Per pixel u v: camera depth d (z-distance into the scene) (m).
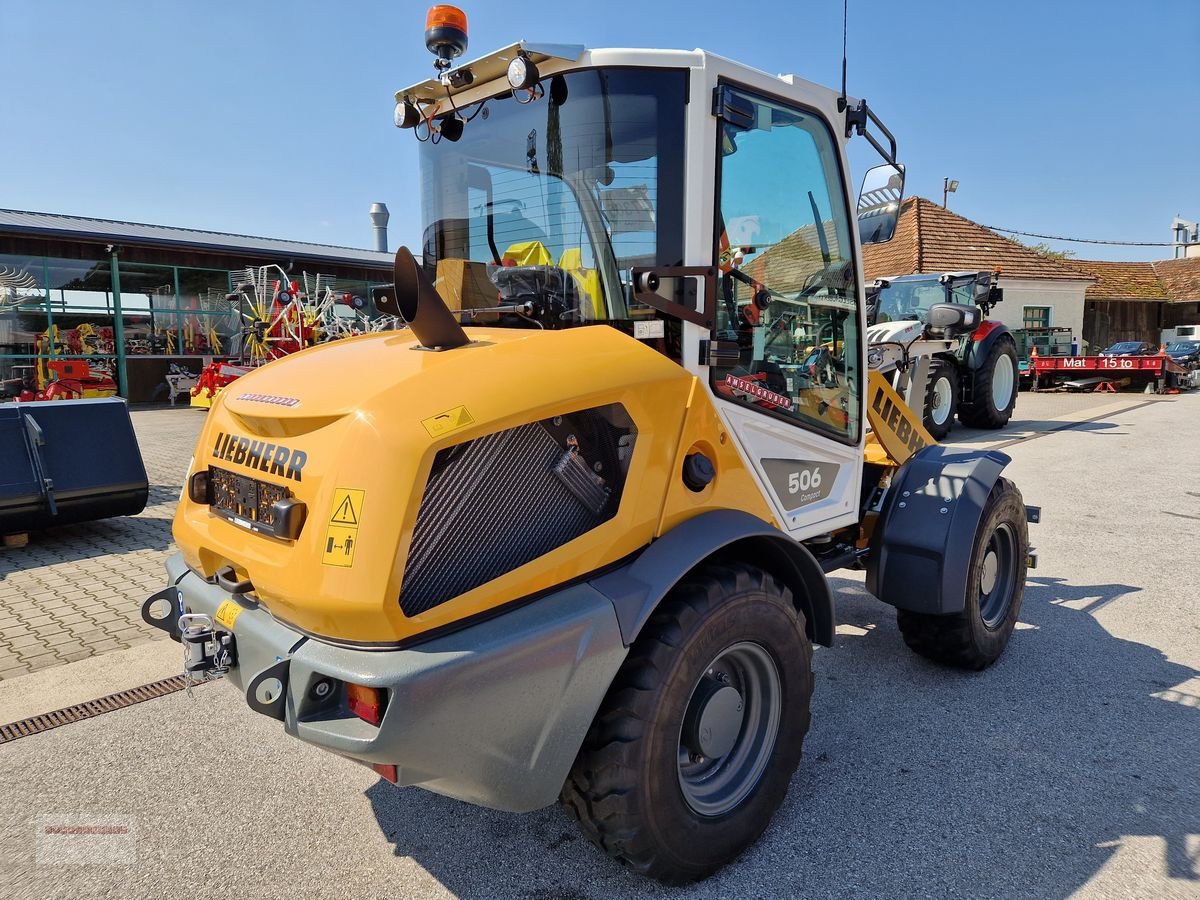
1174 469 8.45
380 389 1.95
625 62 2.37
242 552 2.16
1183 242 37.34
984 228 24.47
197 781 2.92
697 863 2.24
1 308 16.25
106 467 6.01
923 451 3.66
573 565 2.04
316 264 19.59
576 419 2.10
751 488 2.61
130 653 4.06
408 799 2.81
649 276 2.26
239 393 2.50
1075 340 24.33
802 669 2.49
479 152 2.80
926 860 2.40
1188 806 2.64
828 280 3.03
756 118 2.60
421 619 1.81
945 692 3.51
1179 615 4.38
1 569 5.46
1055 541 5.85
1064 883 2.28
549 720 1.94
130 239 16.25
